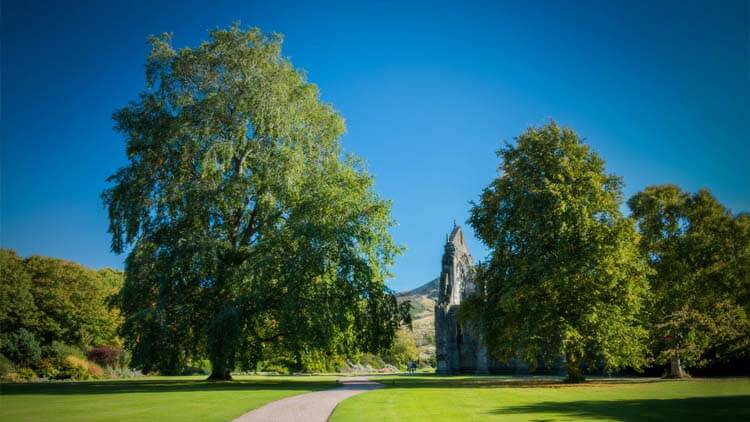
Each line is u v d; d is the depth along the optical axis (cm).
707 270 4006
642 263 3388
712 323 3494
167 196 3462
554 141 3566
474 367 6800
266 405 1895
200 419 1484
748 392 2234
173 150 3603
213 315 3409
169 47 3850
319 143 4047
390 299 3653
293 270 3231
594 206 3350
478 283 3709
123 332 3328
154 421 1428
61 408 1773
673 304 4034
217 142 3522
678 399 1922
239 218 3828
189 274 3406
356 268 3353
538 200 3375
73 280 7194
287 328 3209
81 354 5772
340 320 3180
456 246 7406
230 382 3728
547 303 3203
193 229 3519
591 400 1930
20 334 5250
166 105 3741
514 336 3238
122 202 3541
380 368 10188
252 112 3656
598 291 3238
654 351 4059
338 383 3575
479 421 1362
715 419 1350
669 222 4291
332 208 3572
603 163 3581
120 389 2897
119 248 3575
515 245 3562
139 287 3419
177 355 3406
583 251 3234
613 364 3209
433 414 1531
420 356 13362
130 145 3684
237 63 3750
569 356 3309
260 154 3694
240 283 3328
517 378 4512
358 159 4188
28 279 6800
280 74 3794
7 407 1812
